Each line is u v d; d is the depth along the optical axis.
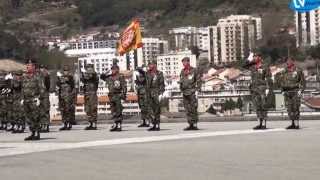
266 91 20.75
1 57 87.25
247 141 16.59
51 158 14.39
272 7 164.38
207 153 14.29
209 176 11.16
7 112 25.20
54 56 84.25
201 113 29.22
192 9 180.50
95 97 23.58
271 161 12.69
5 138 20.64
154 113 21.80
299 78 20.41
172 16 177.00
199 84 21.41
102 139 18.75
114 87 22.31
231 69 83.31
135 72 25.81
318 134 18.02
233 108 33.19
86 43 119.88
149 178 11.13
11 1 165.88
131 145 16.59
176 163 12.88
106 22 172.88
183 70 21.47
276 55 115.69
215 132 19.88
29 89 19.34
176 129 22.06
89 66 23.42
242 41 153.50
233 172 11.50
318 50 113.25
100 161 13.61
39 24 167.38
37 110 19.38
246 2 175.75
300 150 14.24
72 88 24.20
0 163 13.72
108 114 27.91
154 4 181.75
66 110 24.03
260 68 20.72
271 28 150.12
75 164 13.28
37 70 19.80
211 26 159.38
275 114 25.06
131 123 26.91
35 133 20.42
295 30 135.75
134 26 29.36
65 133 21.80
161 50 109.44
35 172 12.30
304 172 11.24
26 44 98.50
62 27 172.50
